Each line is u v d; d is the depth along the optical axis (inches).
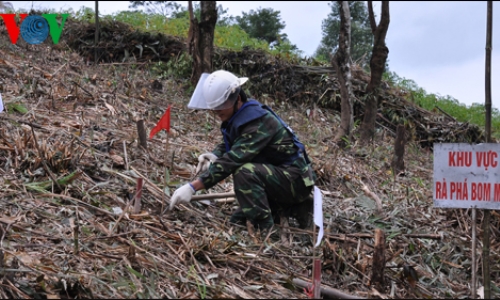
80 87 274.1
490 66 135.0
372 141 323.6
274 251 161.9
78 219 156.4
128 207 159.0
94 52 361.7
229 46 398.6
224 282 140.9
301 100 377.4
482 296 157.6
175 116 287.1
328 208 206.1
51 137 207.9
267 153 173.9
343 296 139.7
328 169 243.3
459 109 458.6
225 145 183.3
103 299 125.5
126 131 236.2
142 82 328.8
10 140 198.5
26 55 323.3
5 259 128.7
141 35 374.0
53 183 171.9
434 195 140.5
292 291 143.7
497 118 476.1
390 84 427.2
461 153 138.7
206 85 169.5
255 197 169.2
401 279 156.7
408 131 374.6
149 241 153.0
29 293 121.8
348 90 319.0
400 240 185.3
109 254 142.7
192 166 217.2
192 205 183.8
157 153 220.4
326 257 158.6
